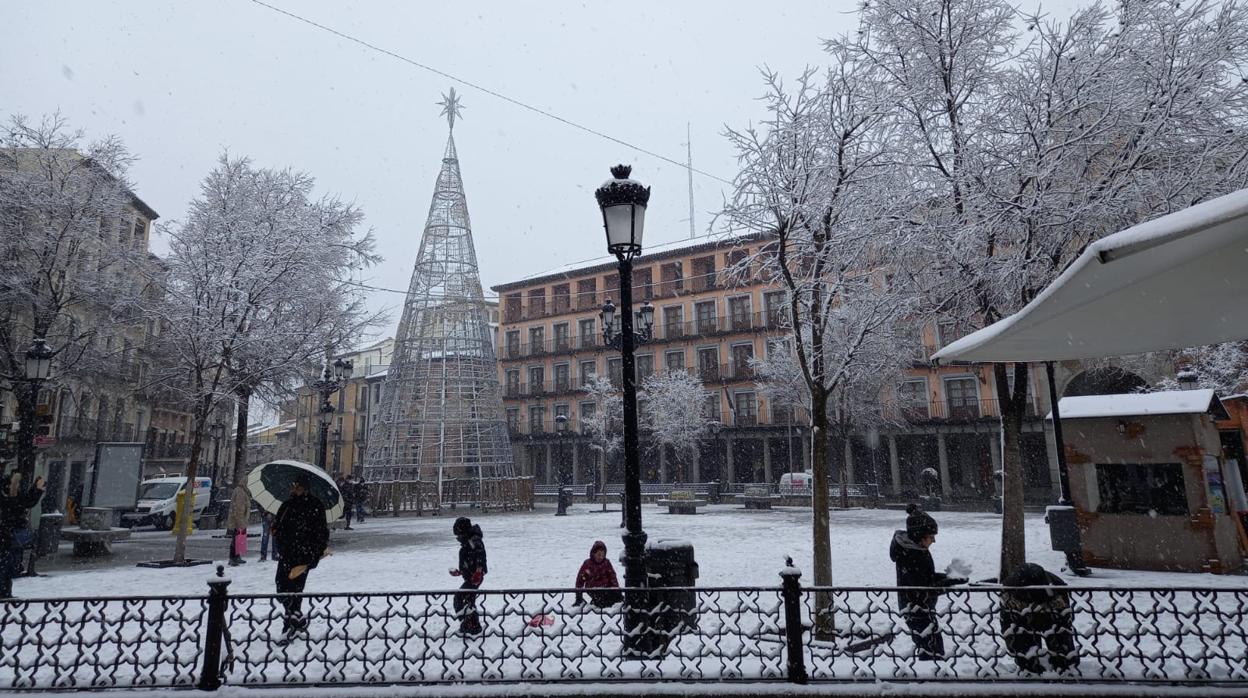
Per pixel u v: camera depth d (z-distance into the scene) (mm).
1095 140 8758
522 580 10398
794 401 32938
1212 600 4480
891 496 35094
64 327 21797
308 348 19812
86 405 30125
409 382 34406
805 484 34281
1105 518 10648
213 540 18594
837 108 8070
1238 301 4637
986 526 19312
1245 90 8727
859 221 8336
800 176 7836
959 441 41031
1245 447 12930
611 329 21703
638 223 6707
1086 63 8938
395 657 4734
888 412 34250
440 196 36875
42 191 18438
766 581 9742
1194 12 8727
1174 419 10258
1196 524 9953
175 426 39906
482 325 36688
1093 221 8617
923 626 4824
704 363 46969
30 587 10156
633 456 6180
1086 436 11008
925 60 9531
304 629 4766
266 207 18656
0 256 18172
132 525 23609
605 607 7156
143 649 6402
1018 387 9195
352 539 18406
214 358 17266
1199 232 3373
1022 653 4688
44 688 4516
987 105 9492
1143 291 4418
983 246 9117
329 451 60250
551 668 5254
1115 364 24578
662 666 5109
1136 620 4555
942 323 10508
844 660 5434
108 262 20438
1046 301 4273
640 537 5969
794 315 7945
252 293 16984
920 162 9117
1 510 10523
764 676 4676
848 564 11477
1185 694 4281
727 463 44250
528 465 53281
